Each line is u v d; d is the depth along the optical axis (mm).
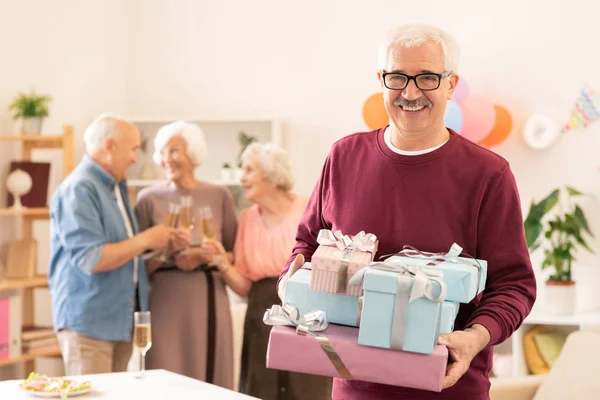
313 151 4855
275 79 4953
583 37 4117
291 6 4906
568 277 3898
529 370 3855
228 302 3646
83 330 3307
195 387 2393
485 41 4340
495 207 1796
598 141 4098
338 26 4773
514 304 1724
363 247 1664
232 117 4867
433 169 1824
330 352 1543
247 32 5027
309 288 1645
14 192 4246
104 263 3262
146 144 5133
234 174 4867
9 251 4301
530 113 4238
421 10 4520
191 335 3512
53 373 4660
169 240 3387
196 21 5152
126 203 3520
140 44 5301
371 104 4180
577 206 3934
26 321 4461
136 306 3473
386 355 1514
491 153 1841
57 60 4789
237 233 3760
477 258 1837
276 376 3615
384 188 1857
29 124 4293
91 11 5031
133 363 2625
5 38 4449
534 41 4223
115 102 5223
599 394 2855
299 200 3713
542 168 4223
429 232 1812
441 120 1826
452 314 1564
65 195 3326
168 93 5230
